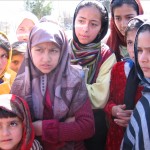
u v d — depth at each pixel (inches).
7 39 71.0
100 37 73.2
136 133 51.6
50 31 54.8
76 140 56.0
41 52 54.9
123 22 77.5
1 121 51.1
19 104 52.2
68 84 56.5
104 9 72.6
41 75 56.7
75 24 72.1
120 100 61.6
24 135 52.3
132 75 59.7
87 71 68.1
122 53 80.3
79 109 56.8
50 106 56.2
